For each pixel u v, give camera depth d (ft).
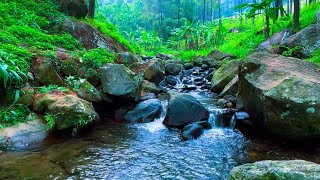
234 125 24.93
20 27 32.58
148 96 30.76
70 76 26.89
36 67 25.63
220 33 92.53
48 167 16.84
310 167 10.43
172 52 86.48
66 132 21.97
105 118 27.07
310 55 37.27
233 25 122.42
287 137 21.06
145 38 104.47
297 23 48.85
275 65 24.25
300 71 23.56
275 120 20.58
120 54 36.40
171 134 23.53
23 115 21.40
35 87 24.20
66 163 17.54
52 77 25.79
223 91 32.73
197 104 25.79
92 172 16.60
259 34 71.92
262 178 10.89
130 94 27.40
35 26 37.06
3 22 33.42
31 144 19.76
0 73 20.45
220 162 18.34
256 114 23.16
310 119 19.27
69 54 30.07
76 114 21.74
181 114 25.16
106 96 27.35
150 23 173.27
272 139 22.30
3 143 18.79
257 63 24.29
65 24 40.24
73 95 24.25
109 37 48.93
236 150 20.26
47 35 34.60
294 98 19.58
